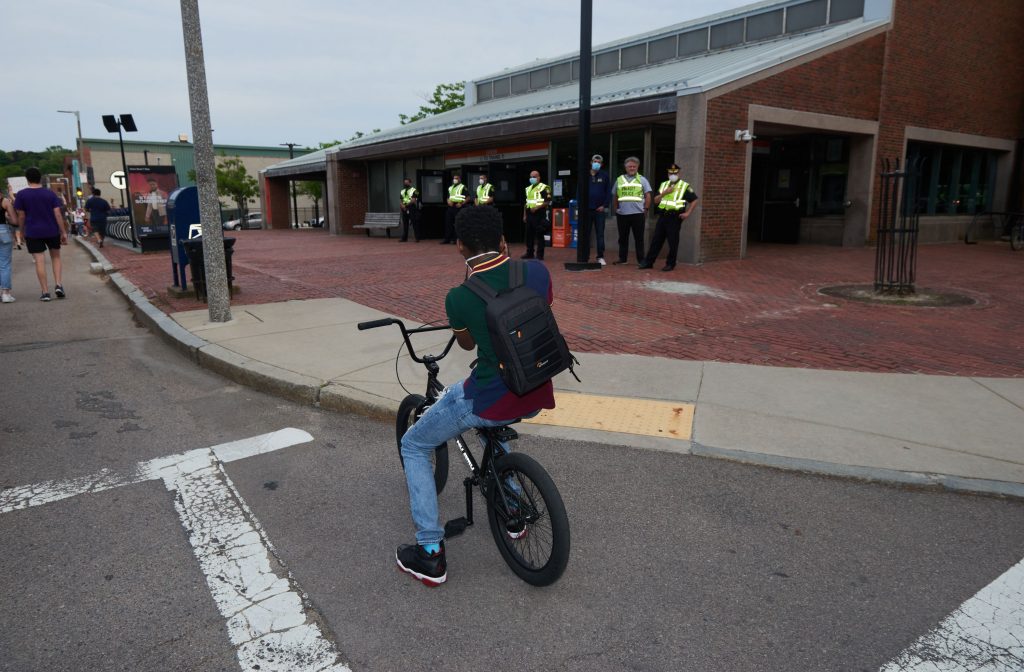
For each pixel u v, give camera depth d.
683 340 7.31
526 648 2.78
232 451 4.80
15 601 3.09
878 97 16.59
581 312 8.67
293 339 7.38
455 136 18.69
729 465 4.42
